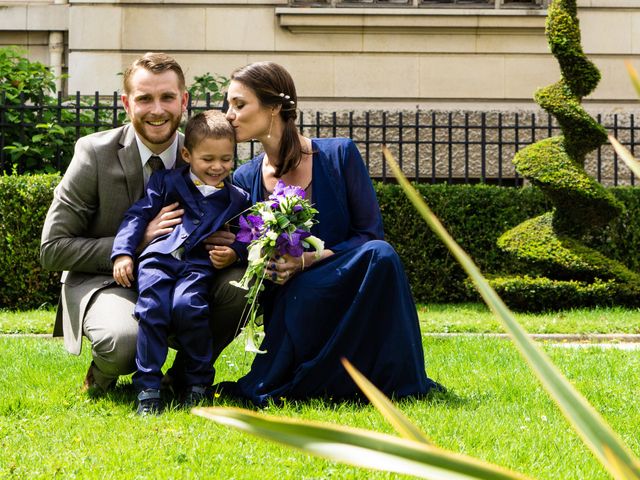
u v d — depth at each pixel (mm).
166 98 4145
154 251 4035
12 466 2898
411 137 12773
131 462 2992
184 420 3662
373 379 4102
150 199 4156
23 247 9039
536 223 9664
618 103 12953
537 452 3188
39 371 5000
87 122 10680
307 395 4086
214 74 12680
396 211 9836
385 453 1075
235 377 4918
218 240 4129
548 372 1125
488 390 4480
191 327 3943
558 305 9383
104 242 4227
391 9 12727
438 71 12898
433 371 5160
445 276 9930
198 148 4121
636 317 8562
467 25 12766
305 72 12836
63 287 4387
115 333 3990
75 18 12812
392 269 4035
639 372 5148
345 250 4234
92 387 4414
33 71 10898
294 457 3092
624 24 12930
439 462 1053
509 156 12844
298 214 4043
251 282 4191
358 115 12758
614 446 1074
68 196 4270
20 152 9953
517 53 12922
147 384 3848
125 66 12812
